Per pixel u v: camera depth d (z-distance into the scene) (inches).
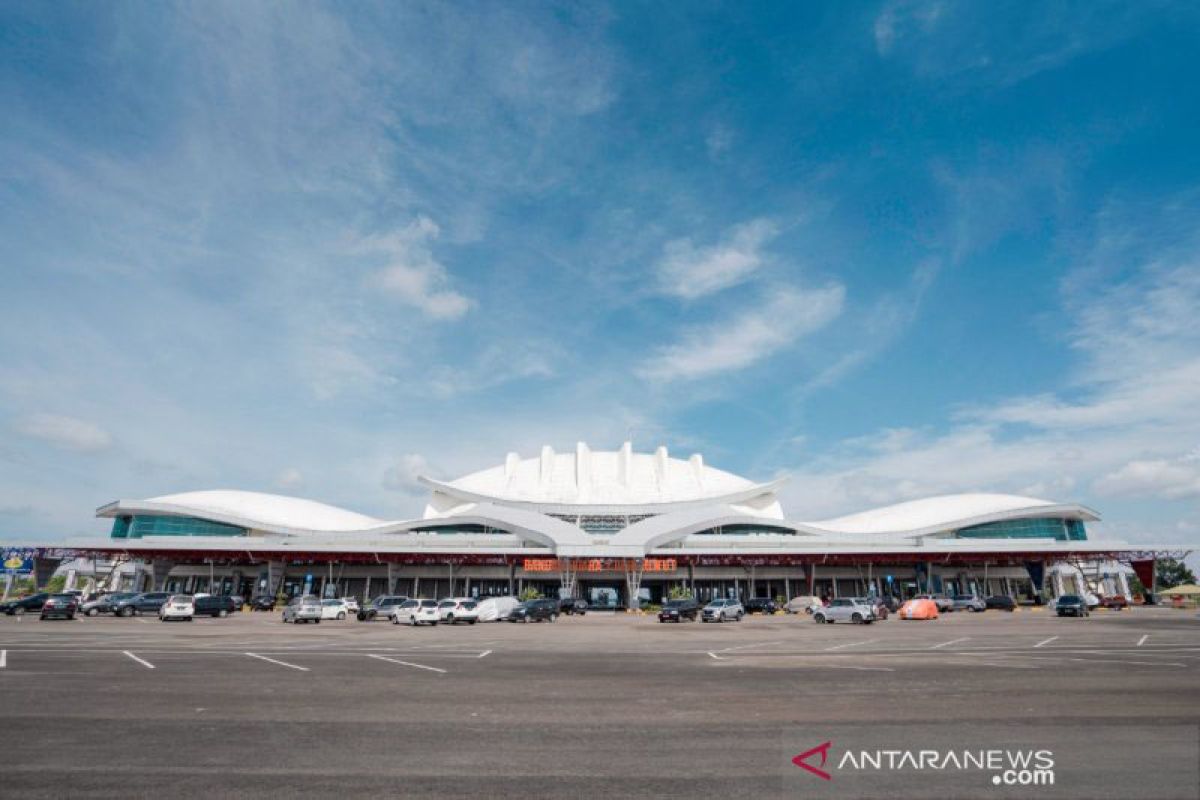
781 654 823.7
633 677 615.8
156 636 1110.4
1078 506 3058.6
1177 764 316.8
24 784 289.6
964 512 3171.8
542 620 1763.0
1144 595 3090.6
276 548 2652.6
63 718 426.3
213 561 2861.7
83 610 1877.5
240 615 2009.1
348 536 2906.0
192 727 401.7
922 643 975.6
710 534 2979.8
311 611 1644.9
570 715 438.3
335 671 656.4
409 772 309.7
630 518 3125.0
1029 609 2404.0
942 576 2933.1
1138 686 542.3
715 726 404.2
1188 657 756.0
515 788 286.5
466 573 2773.1
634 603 2519.7
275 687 552.7
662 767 318.0
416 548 2669.8
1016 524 3102.9
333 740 370.3
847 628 1386.6
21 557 2714.1
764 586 2807.6
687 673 642.8
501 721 420.2
